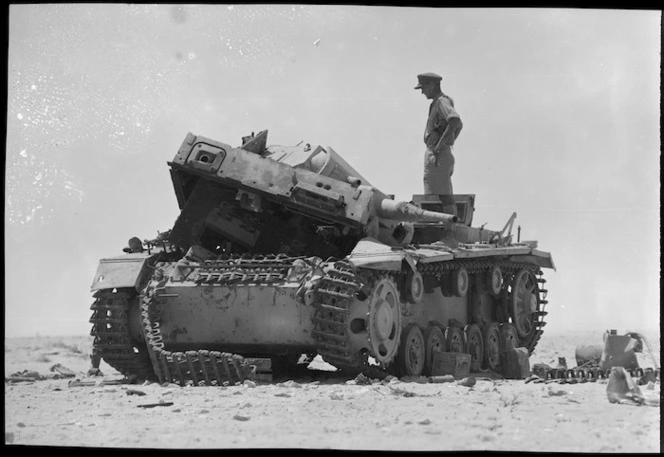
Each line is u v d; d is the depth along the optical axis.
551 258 30.55
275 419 15.98
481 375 25.75
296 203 22.72
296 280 21.59
